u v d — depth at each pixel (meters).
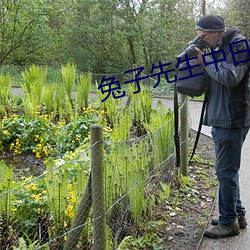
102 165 2.50
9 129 5.78
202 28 3.03
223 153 3.17
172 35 16.59
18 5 15.02
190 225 3.63
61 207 2.97
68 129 5.64
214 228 3.44
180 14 16.77
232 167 3.19
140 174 3.32
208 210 3.95
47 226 3.04
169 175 4.41
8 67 12.94
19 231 2.94
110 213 3.12
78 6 16.20
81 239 2.88
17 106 7.62
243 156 5.81
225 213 3.38
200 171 5.07
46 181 2.99
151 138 4.22
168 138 4.29
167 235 3.43
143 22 15.59
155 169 4.10
